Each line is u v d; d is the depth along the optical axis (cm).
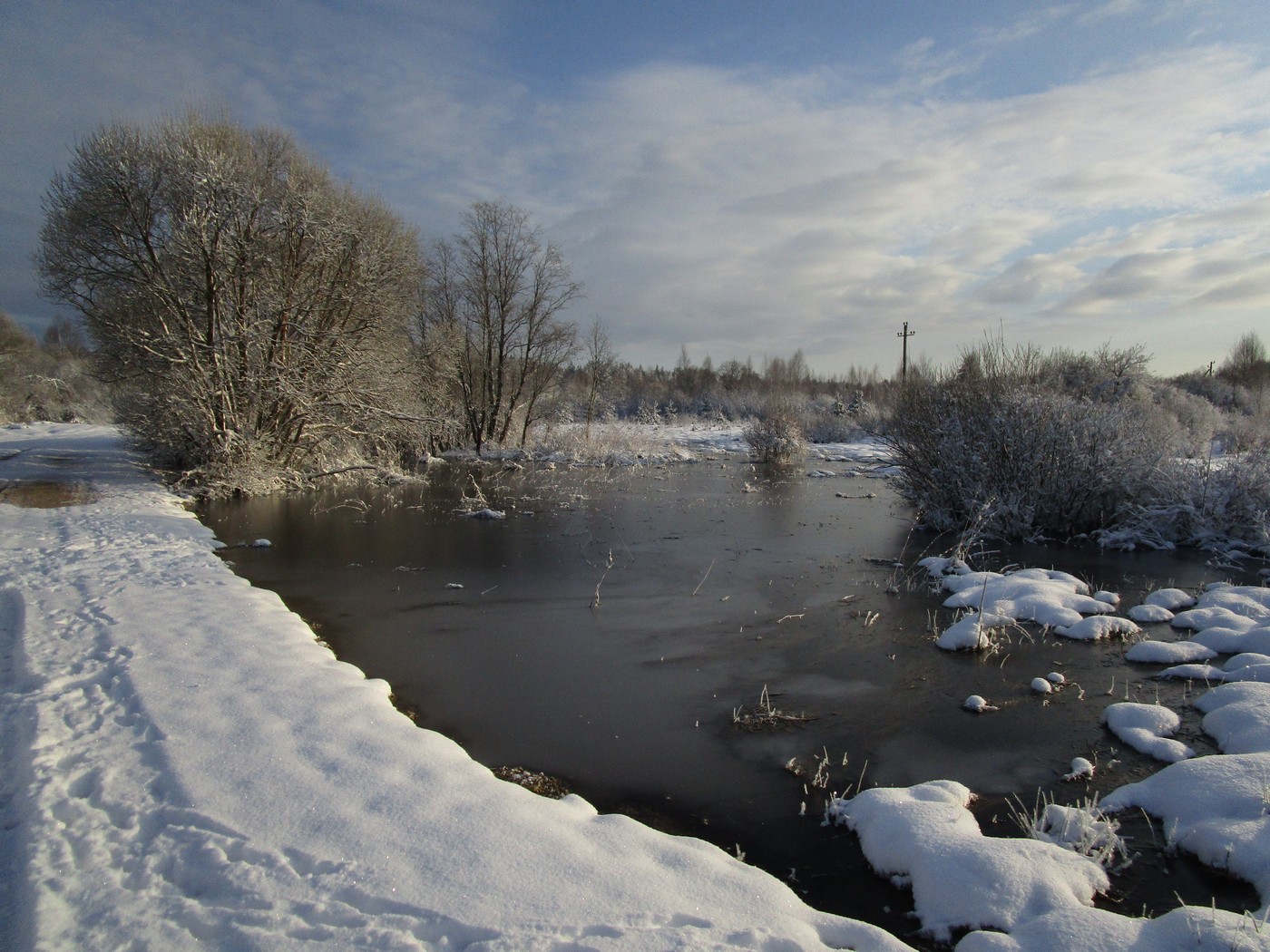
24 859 322
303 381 1725
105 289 1712
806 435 3391
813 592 923
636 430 3247
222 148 1717
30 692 507
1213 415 2447
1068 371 1838
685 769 492
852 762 504
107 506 1348
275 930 278
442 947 273
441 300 3206
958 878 347
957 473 1329
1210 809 402
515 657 697
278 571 1015
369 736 452
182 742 434
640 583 962
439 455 2989
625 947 272
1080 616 781
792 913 309
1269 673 589
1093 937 298
